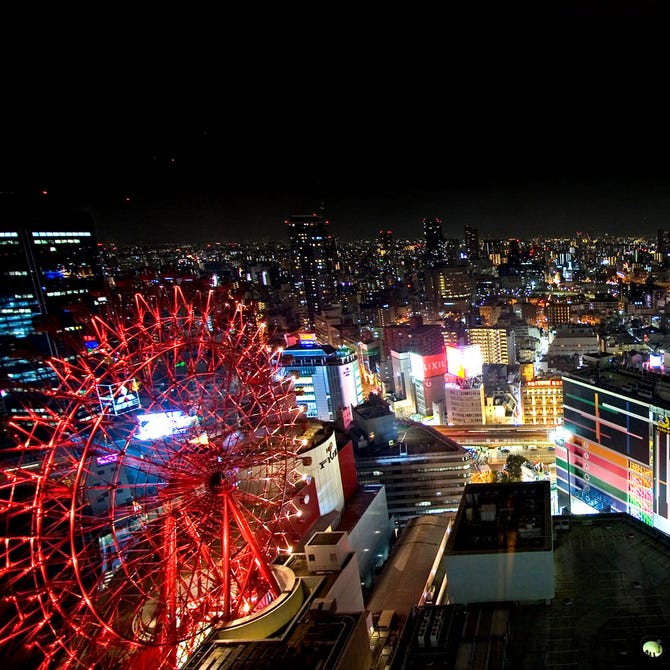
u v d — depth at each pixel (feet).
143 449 251.39
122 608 226.58
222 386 251.80
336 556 250.16
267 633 192.85
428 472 528.22
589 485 495.00
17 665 209.15
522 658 146.00
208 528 245.86
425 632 156.56
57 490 179.73
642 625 152.87
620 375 491.31
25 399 330.34
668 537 191.72
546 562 162.81
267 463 238.89
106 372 201.16
